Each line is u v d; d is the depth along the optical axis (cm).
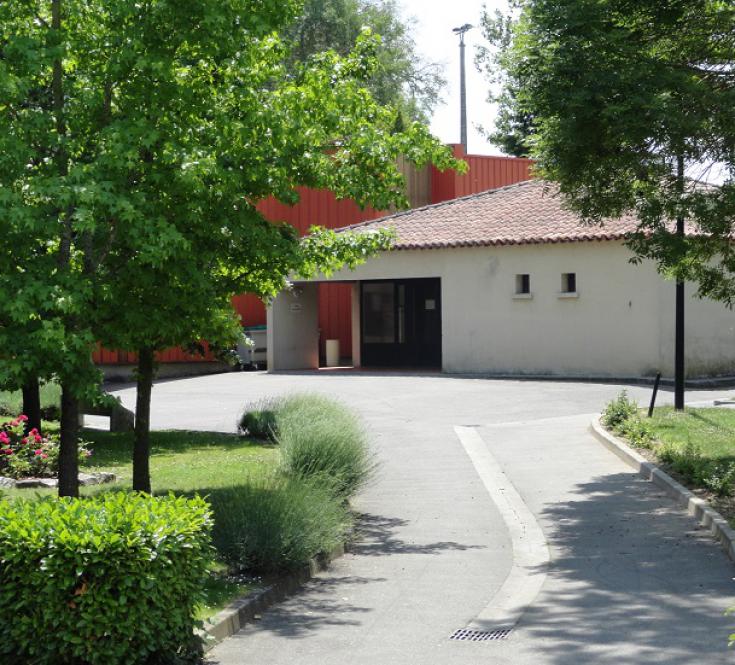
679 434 1789
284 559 972
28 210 891
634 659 710
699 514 1220
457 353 3192
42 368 928
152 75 988
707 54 1469
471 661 727
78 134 1018
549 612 862
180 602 700
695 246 1482
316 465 1373
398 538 1201
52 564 658
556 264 3000
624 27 1374
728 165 1373
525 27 1378
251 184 1133
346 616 868
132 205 931
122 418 2133
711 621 803
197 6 994
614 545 1119
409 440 1978
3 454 1530
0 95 930
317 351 3644
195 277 1041
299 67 1165
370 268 3372
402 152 1202
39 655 659
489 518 1299
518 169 4309
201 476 1499
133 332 1075
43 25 1011
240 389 3012
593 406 2391
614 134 1334
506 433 2031
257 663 733
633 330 2877
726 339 2962
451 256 3200
